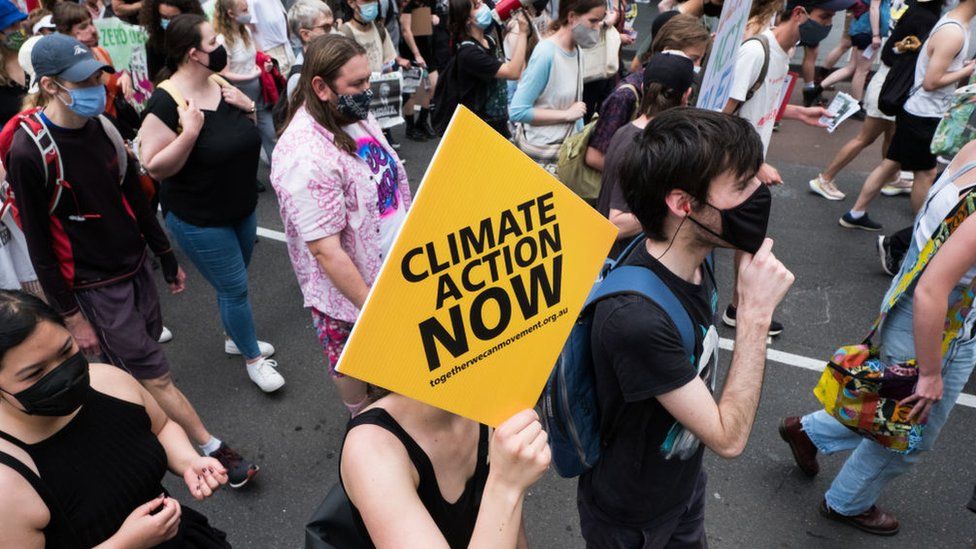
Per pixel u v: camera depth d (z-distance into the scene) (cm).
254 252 523
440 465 136
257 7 577
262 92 533
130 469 171
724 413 158
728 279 488
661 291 159
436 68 778
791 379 382
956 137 265
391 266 105
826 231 539
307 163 245
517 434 118
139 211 297
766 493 310
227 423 354
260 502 308
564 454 190
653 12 1169
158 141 294
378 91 417
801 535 289
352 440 127
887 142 554
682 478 186
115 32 470
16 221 301
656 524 191
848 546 284
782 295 160
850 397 241
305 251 274
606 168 293
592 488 193
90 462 163
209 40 296
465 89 493
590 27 383
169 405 294
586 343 174
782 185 617
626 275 164
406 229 106
